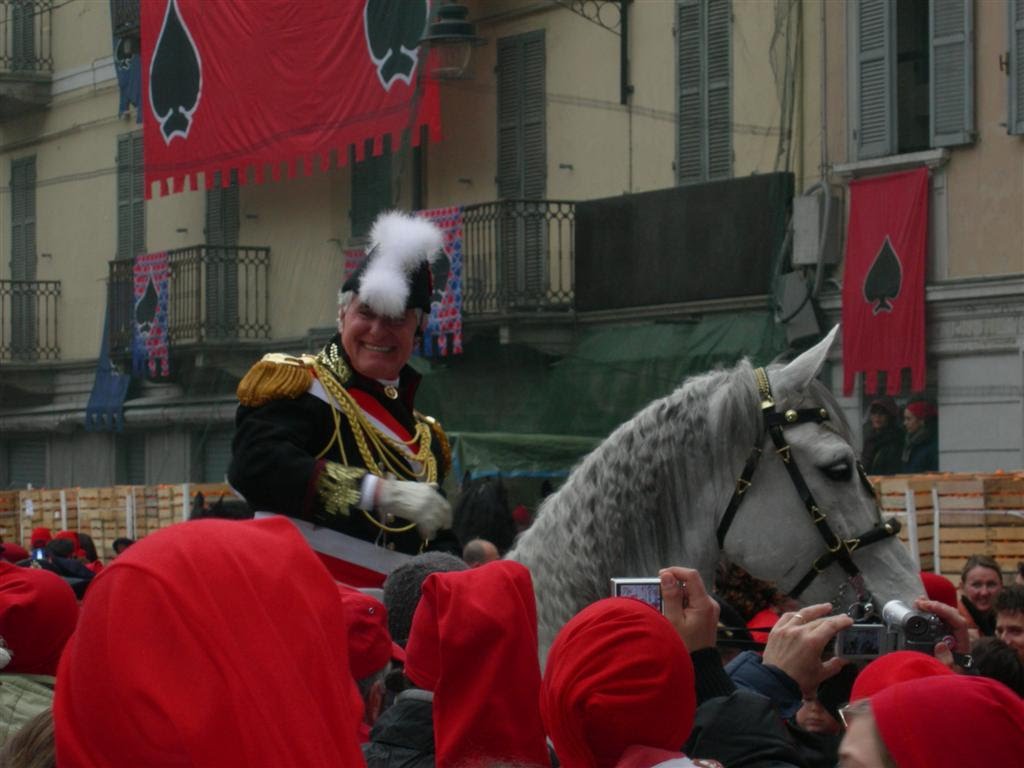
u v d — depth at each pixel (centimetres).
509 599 748
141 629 432
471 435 3612
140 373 5556
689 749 750
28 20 6400
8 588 1190
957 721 549
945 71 3366
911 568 1002
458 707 739
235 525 470
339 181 4831
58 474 6284
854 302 3459
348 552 961
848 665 1036
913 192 3394
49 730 597
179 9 4978
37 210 6519
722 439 983
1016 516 2411
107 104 6112
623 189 4159
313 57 4509
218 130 4856
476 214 4375
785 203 3603
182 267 5378
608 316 4003
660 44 4056
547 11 4381
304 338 4934
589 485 984
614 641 649
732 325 3688
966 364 3300
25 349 6444
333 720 452
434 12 4209
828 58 3588
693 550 975
